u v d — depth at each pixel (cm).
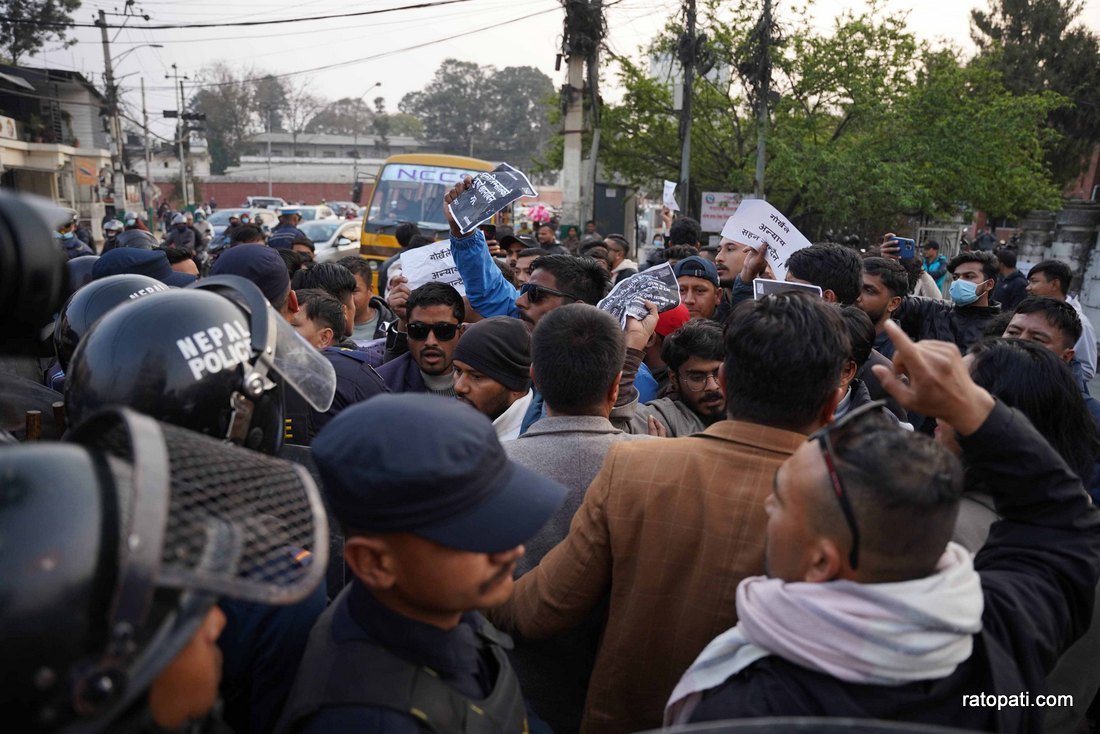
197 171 6844
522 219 2878
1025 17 3322
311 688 123
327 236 2173
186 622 89
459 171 1434
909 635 118
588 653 203
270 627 142
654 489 171
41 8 3553
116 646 80
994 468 146
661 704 173
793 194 1855
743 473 168
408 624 124
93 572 80
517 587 190
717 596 165
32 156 2866
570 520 203
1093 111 3144
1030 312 330
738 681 130
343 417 121
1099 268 1270
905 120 1722
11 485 84
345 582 192
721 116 1950
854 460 122
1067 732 184
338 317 321
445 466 114
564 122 1572
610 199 2091
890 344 418
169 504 89
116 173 3089
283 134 8681
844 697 119
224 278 161
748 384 170
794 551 128
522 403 266
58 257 93
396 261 801
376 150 9062
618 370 213
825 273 348
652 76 2103
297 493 103
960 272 520
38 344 99
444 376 344
